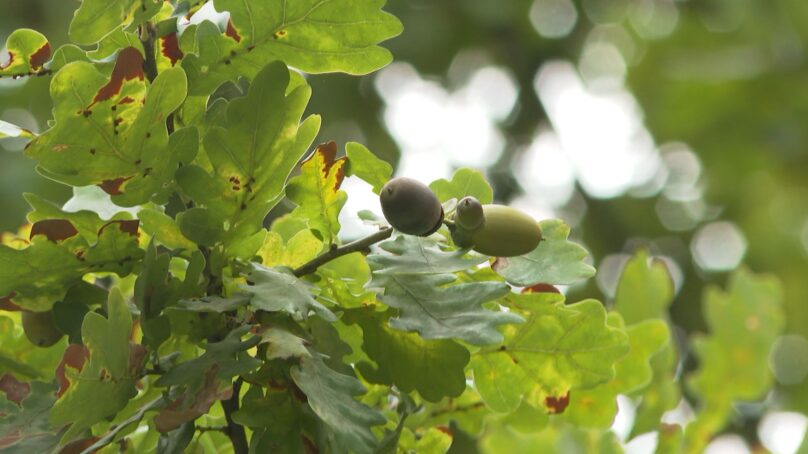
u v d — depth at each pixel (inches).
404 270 46.8
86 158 46.8
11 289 47.5
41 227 47.2
